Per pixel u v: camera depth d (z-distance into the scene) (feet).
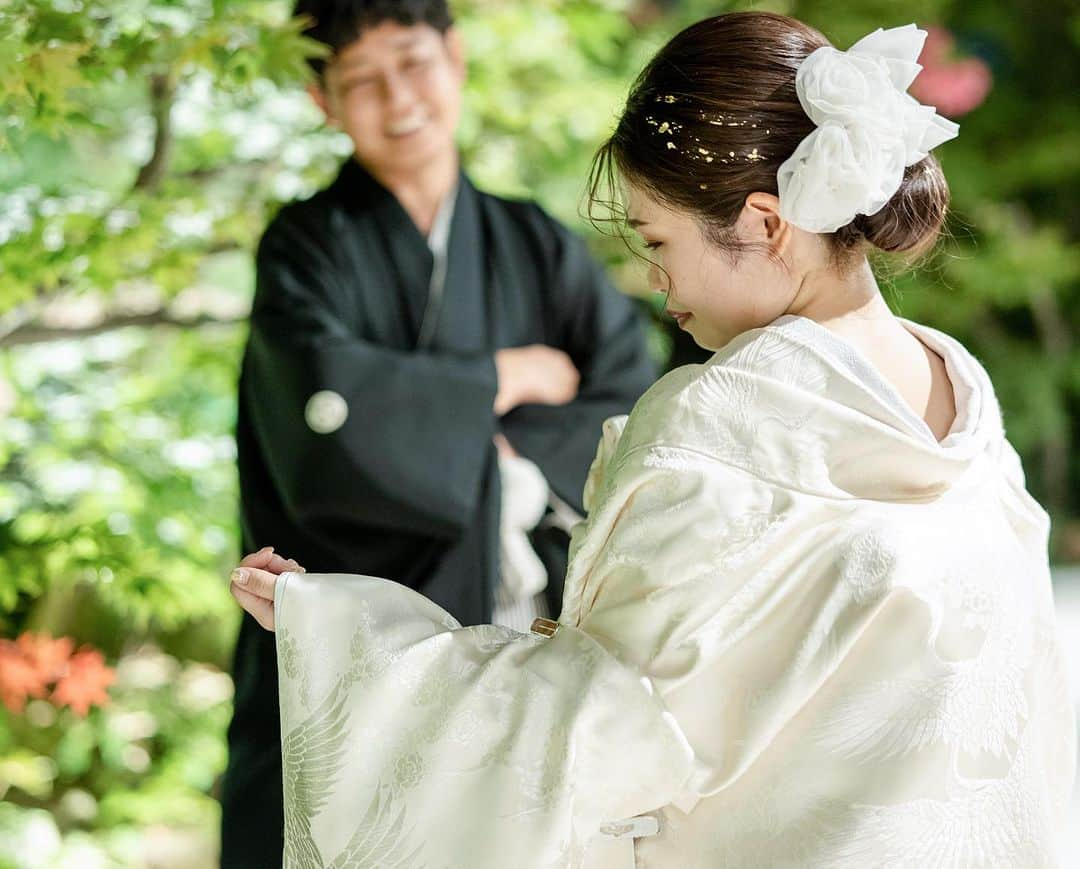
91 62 9.40
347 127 10.34
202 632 16.25
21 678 12.63
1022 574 5.75
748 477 5.38
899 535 5.30
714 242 5.65
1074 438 27.09
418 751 5.65
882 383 5.44
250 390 10.28
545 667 5.61
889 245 5.72
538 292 10.87
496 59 15.06
